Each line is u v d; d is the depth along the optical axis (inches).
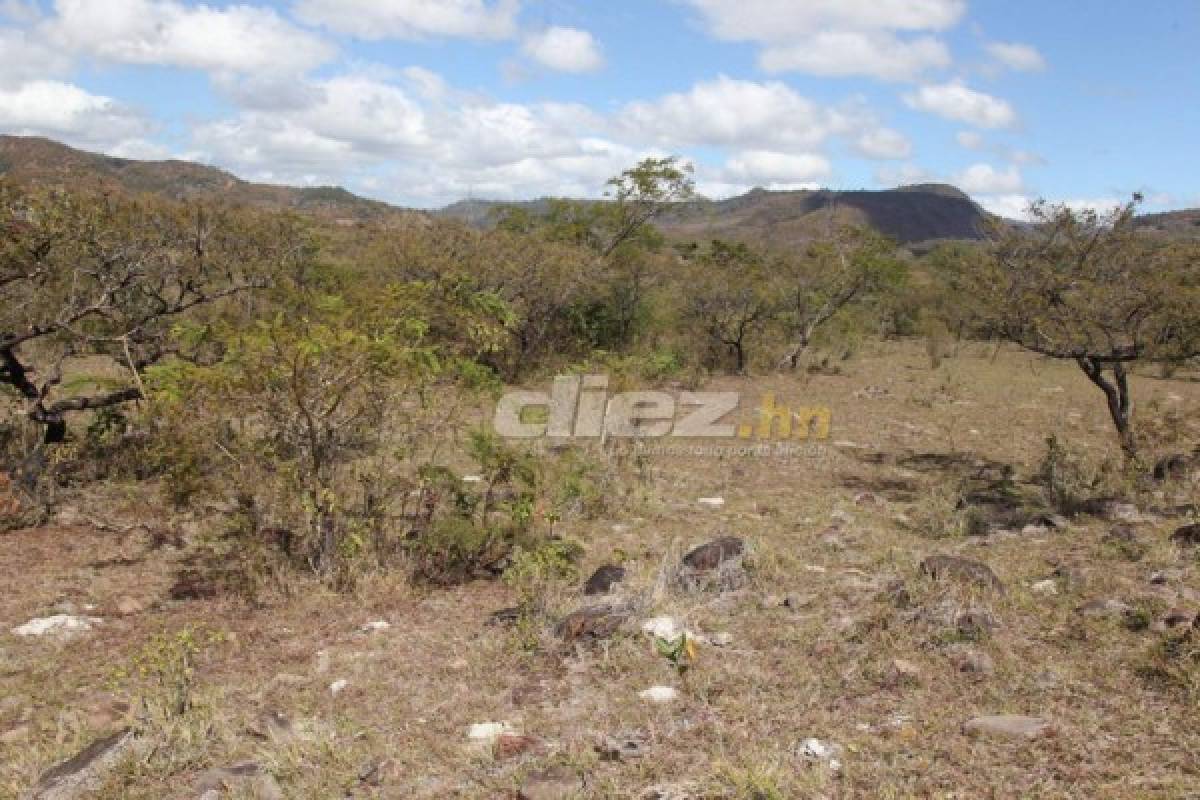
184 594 245.6
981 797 126.7
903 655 179.6
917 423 573.6
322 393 248.7
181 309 390.9
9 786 145.9
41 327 337.7
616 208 905.5
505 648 197.8
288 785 143.5
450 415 289.0
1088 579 217.8
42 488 323.0
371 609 233.8
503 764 146.8
